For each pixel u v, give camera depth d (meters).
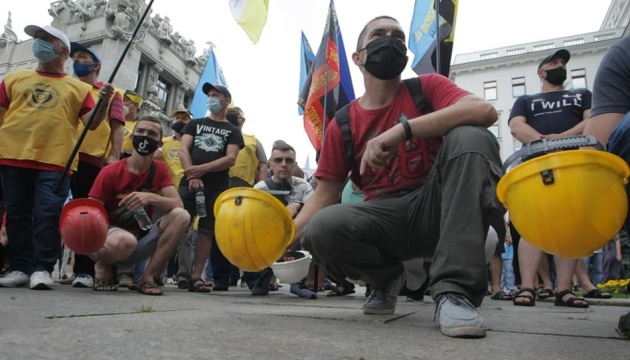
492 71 30.41
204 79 7.89
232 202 1.59
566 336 1.42
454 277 1.41
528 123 3.45
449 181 1.49
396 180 1.82
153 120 3.10
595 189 1.12
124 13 17.86
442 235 1.46
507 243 5.12
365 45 1.85
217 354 0.89
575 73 28.73
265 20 2.87
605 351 1.16
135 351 0.87
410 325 1.59
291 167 4.10
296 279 3.12
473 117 1.53
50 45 2.97
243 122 5.52
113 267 3.06
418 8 5.30
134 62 18.38
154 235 3.06
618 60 1.49
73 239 2.28
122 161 3.09
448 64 4.68
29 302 1.78
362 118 1.87
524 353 1.10
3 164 2.85
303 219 1.87
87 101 3.12
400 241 1.78
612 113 1.47
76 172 3.45
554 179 1.15
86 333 1.03
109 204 3.03
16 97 2.94
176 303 2.22
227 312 1.78
